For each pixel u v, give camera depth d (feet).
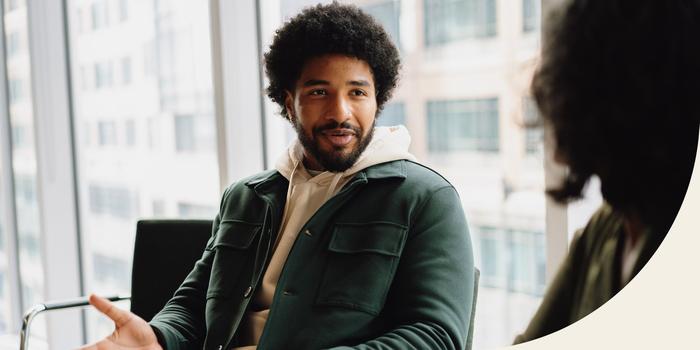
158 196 8.64
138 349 4.57
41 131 9.76
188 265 6.31
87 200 9.90
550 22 2.45
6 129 11.15
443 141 5.63
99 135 9.50
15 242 11.29
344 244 4.55
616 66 2.36
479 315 5.53
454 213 4.50
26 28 10.33
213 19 7.08
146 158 8.73
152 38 8.38
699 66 2.34
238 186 5.51
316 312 4.44
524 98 2.70
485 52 5.25
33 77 9.74
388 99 5.06
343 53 4.63
